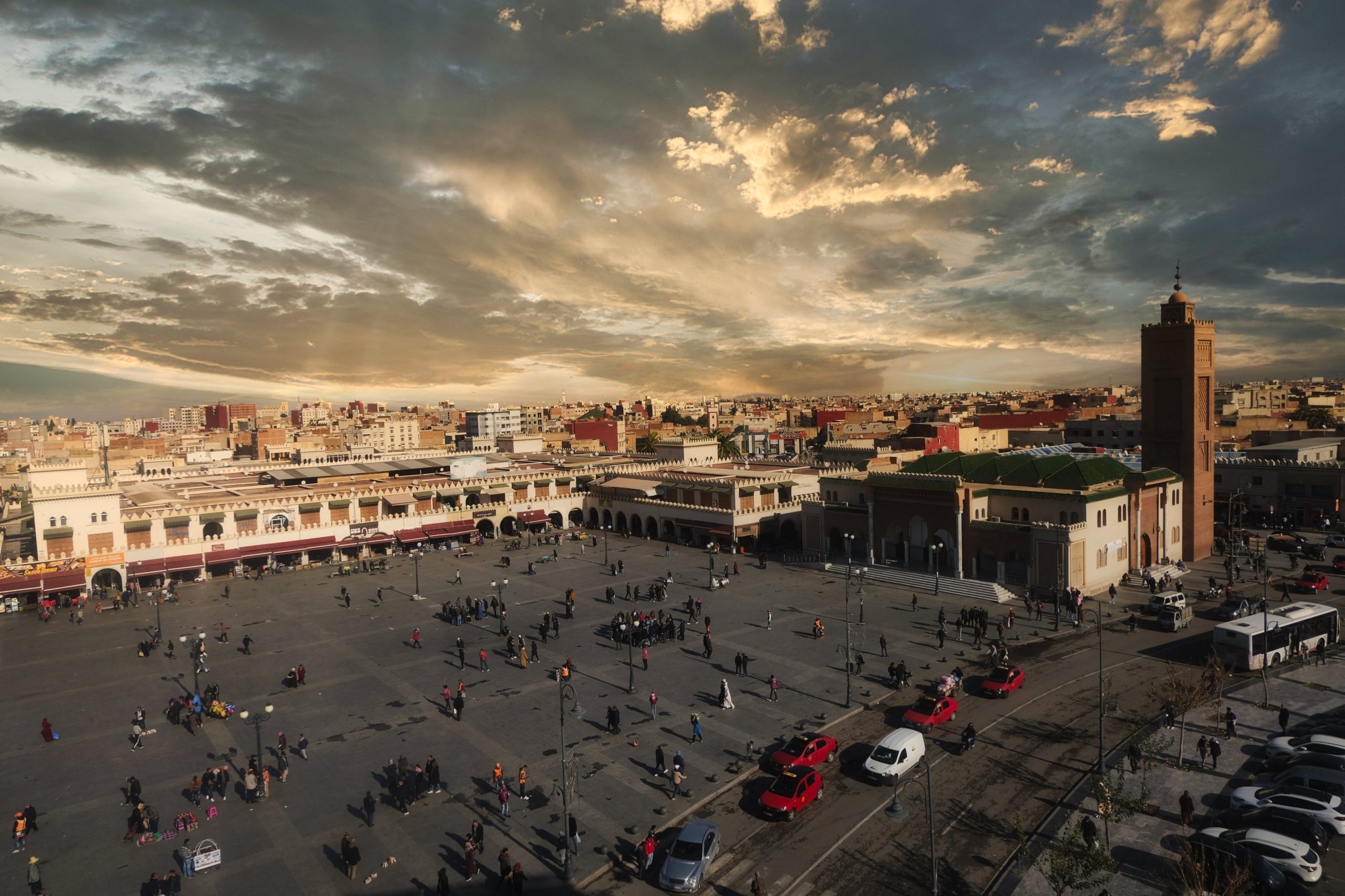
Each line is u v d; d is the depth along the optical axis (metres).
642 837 31.17
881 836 30.56
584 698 45.81
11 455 195.50
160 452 182.38
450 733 41.59
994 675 45.09
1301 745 34.78
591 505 111.75
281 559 87.75
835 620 60.22
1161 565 72.50
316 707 45.72
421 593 73.06
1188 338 77.31
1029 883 27.11
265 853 30.72
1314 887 26.48
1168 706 39.25
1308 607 51.91
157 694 49.03
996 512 72.44
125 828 33.03
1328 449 101.12
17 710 46.97
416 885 28.30
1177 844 29.27
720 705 44.03
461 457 105.38
